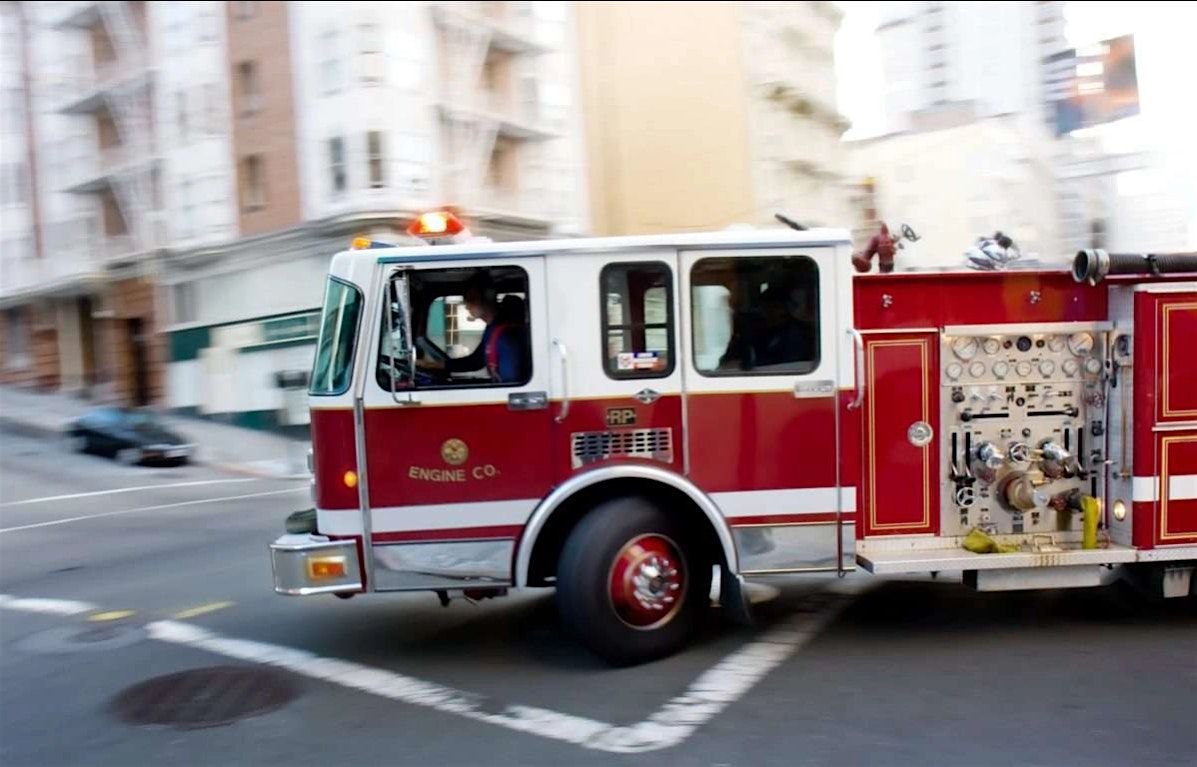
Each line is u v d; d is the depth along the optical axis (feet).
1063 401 18.43
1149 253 17.93
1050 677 16.14
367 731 14.65
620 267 16.84
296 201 79.30
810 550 17.17
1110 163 71.61
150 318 92.84
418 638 19.45
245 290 84.07
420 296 16.81
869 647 17.94
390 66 74.64
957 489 18.17
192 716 15.49
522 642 18.92
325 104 75.82
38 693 16.85
